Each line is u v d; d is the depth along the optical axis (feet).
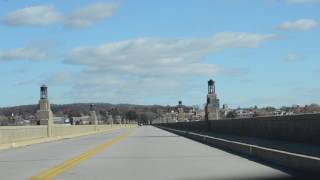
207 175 57.00
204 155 88.17
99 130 349.20
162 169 64.69
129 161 77.87
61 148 121.19
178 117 504.84
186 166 68.18
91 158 85.10
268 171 59.52
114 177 56.85
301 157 59.93
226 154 90.17
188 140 156.04
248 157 82.33
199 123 240.32
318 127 86.63
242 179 52.34
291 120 100.78
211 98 218.38
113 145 130.11
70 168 67.77
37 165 73.72
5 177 58.70
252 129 136.67
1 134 121.70
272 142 100.94
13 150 114.62
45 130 171.83
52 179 55.62
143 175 58.29
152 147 116.26
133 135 222.69
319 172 54.19
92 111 385.09
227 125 173.58
